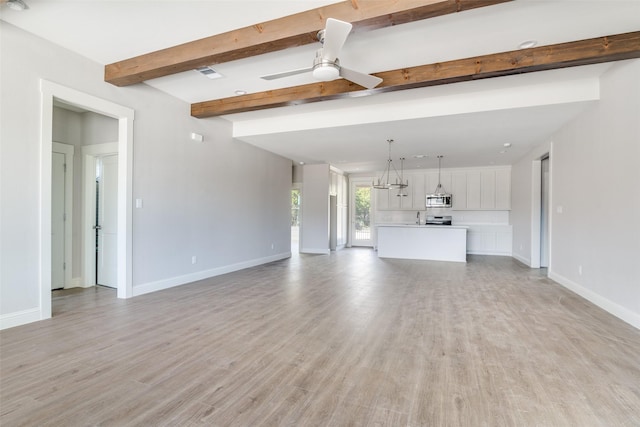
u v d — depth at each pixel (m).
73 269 4.66
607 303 3.70
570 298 4.29
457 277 5.71
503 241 8.98
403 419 1.76
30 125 3.09
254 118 5.66
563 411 1.83
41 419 1.72
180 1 2.54
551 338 2.90
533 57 3.22
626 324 3.26
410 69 3.63
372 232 10.72
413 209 9.94
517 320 3.40
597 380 2.18
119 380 2.13
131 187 4.08
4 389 2.00
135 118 4.12
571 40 3.08
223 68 3.72
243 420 1.74
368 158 8.04
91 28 2.96
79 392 1.98
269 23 2.81
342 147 6.70
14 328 3.01
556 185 5.35
